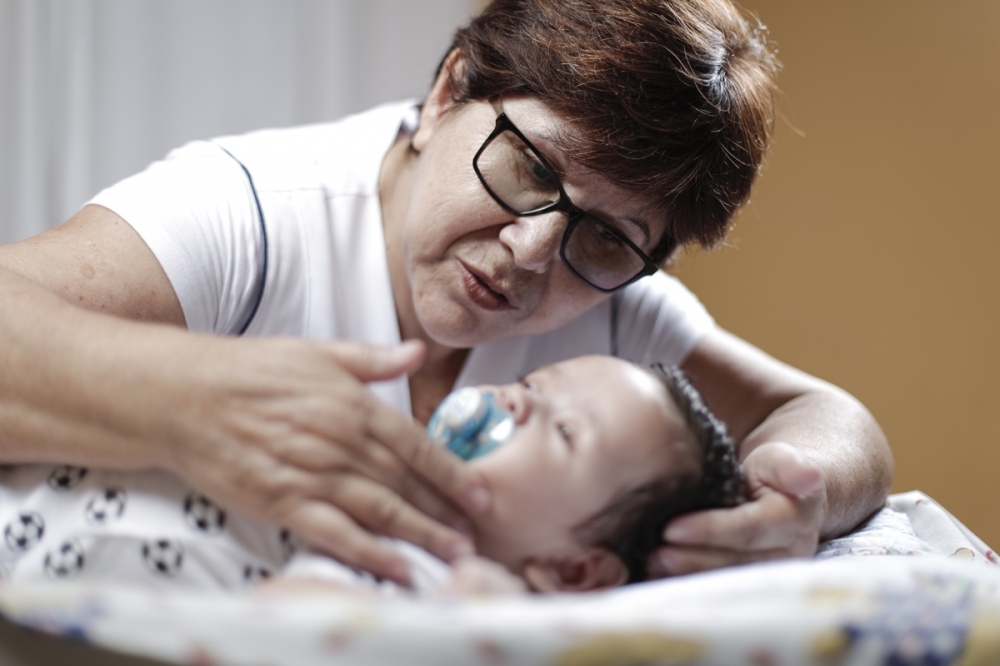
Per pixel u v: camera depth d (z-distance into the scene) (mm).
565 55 908
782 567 613
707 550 758
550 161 922
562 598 653
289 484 622
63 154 2051
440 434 752
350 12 2428
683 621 497
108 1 2088
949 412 2229
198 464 640
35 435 678
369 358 673
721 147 983
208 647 489
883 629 516
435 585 653
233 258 991
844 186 2336
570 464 741
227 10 2256
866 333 2318
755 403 1302
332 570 621
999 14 2139
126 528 678
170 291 899
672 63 909
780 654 502
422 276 987
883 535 1006
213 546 681
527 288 976
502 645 478
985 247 2176
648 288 1354
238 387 636
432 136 1034
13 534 704
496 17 1014
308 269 1064
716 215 1057
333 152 1143
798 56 2389
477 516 723
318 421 633
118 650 512
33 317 692
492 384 1192
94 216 907
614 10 926
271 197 1045
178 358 650
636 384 801
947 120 2211
